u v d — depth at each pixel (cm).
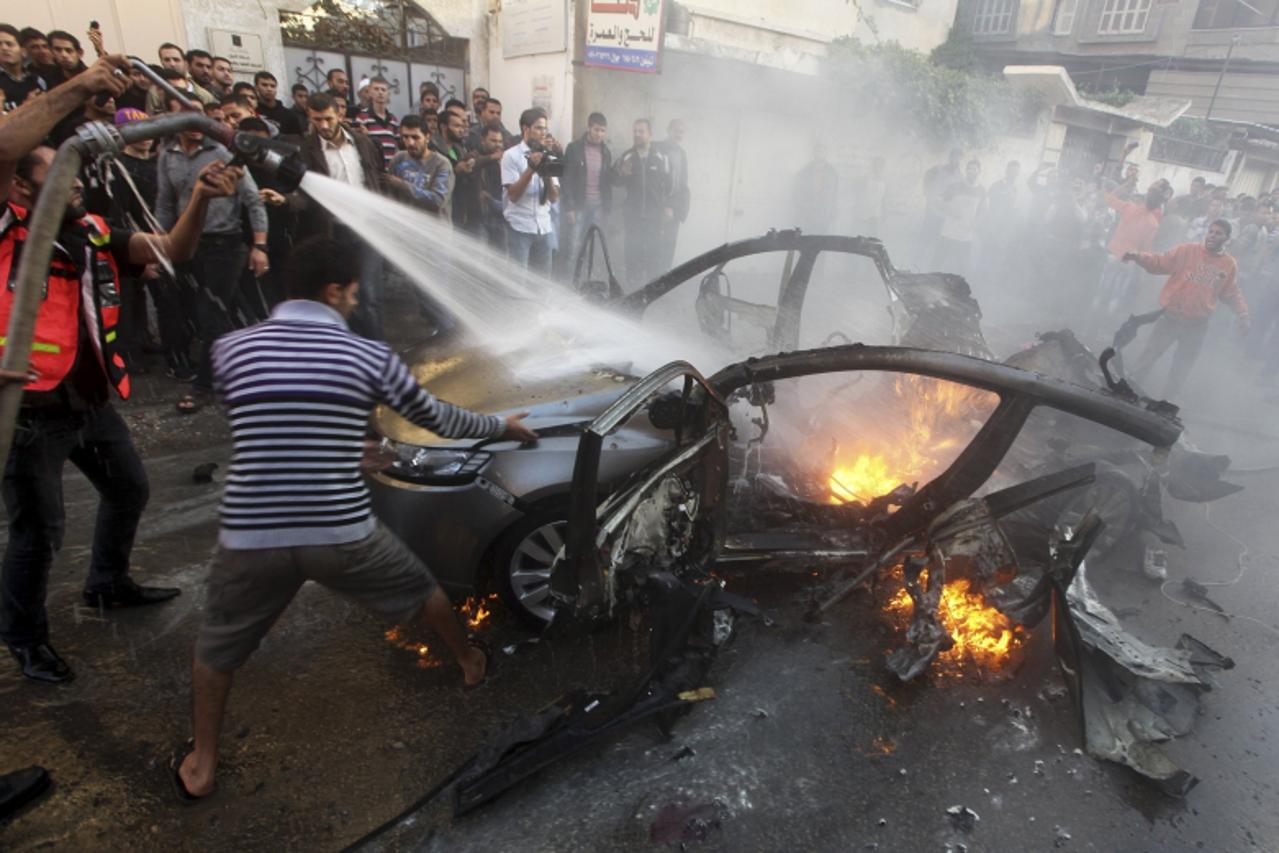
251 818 217
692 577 284
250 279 586
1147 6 1989
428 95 766
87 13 694
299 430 190
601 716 243
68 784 224
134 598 301
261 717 253
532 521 285
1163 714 274
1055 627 275
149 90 540
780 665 290
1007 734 263
